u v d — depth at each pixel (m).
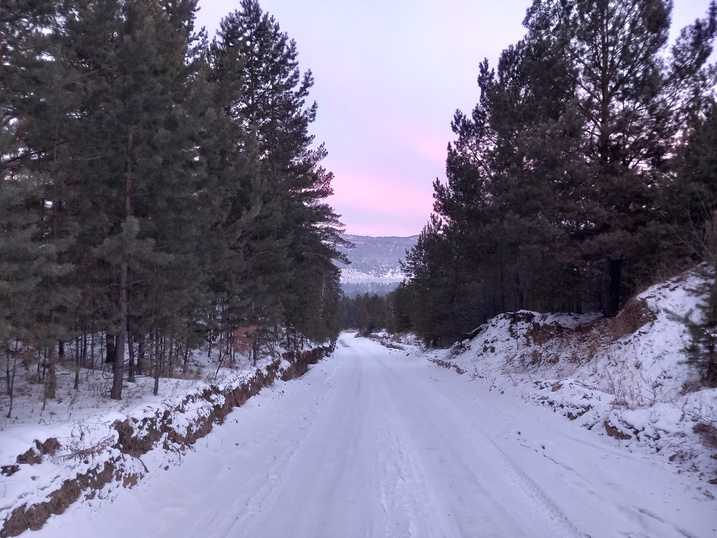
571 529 5.46
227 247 13.56
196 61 11.48
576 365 14.87
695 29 15.20
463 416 12.52
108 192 8.96
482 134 26.89
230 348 16.25
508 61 25.97
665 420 7.99
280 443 10.22
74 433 6.20
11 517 4.68
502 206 20.53
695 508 5.65
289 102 26.09
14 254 6.01
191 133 9.14
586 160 15.92
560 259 16.84
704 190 12.05
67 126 8.04
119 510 5.99
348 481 7.53
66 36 8.74
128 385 10.35
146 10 9.20
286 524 5.93
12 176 7.30
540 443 9.12
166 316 10.02
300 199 25.67
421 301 39.59
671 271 14.03
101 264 9.33
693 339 8.55
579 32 16.31
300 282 24.61
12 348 7.54
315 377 23.72
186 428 8.87
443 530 5.61
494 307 32.47
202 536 5.65
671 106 15.38
